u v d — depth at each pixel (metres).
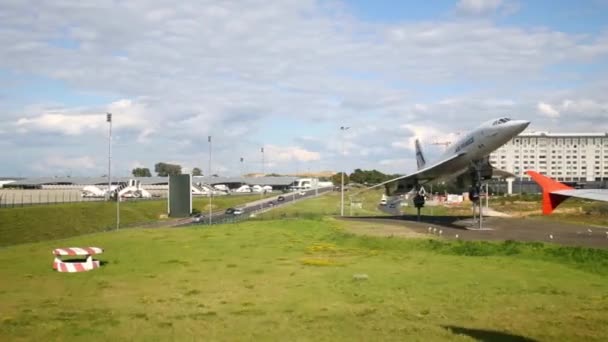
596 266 27.31
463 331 14.38
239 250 34.16
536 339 13.71
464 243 35.38
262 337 13.72
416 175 65.75
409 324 15.13
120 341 13.45
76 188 159.50
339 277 23.72
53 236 68.38
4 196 99.94
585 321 15.72
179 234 44.34
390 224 54.25
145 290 20.91
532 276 24.17
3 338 13.71
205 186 179.00
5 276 24.55
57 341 13.45
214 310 17.14
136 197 129.50
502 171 65.88
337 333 14.09
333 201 130.88
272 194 170.12
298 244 37.69
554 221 57.47
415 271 25.44
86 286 21.89
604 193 13.92
